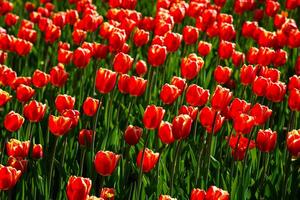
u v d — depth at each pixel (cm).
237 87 890
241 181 607
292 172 649
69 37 1089
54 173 664
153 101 818
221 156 685
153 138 703
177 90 645
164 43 830
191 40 901
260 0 1277
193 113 632
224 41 852
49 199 601
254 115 616
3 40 853
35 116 601
